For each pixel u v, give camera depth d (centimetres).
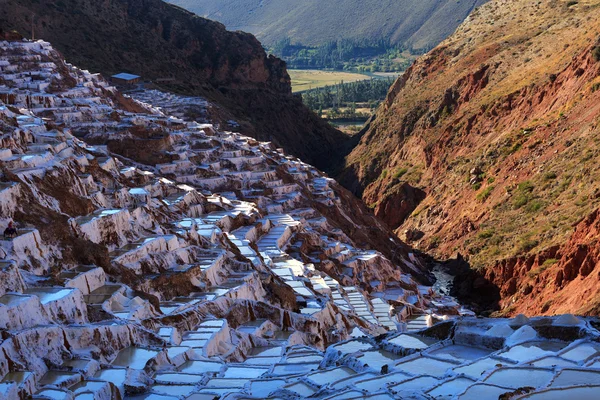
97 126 11794
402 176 18975
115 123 12075
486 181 15000
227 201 10606
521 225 12350
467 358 3322
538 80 17050
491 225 13062
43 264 5200
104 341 4681
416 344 3581
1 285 4553
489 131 17225
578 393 2789
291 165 15250
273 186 12725
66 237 5578
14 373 4009
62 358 4375
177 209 9025
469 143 17462
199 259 7069
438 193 16675
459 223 14325
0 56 13588
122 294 5456
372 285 10350
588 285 8488
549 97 16225
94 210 6569
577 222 10700
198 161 12394
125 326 4869
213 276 6806
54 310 4628
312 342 6412
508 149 15238
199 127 14775
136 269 6159
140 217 7056
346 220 13238
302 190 13150
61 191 6275
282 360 5109
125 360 4656
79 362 4375
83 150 8069
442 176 17200
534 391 2811
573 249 9700
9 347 4078
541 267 10381
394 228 17475
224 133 15800
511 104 17275
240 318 6328
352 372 3431
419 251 14488
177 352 4941
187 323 5628
